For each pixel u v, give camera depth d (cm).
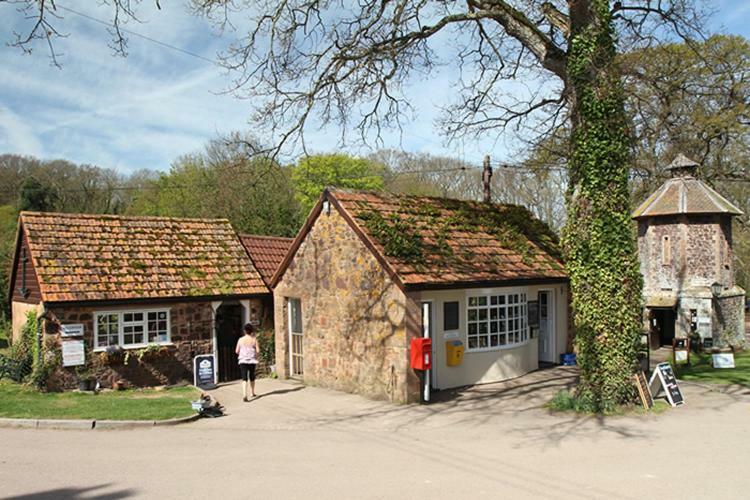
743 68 2631
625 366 1266
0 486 797
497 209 1988
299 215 3894
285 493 762
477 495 750
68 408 1325
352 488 780
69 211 4144
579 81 1294
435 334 1515
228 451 988
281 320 1828
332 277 1591
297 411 1351
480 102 1780
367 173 4706
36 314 1661
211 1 1288
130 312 1712
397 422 1205
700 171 2847
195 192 3869
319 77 1441
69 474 852
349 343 1535
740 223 3538
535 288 1806
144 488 784
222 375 1875
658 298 2611
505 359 1658
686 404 1328
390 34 1402
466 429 1133
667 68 2078
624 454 939
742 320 2659
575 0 1274
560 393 1334
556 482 802
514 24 1428
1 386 1598
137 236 1912
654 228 2661
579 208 1316
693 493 752
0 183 4375
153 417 1238
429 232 1598
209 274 1902
